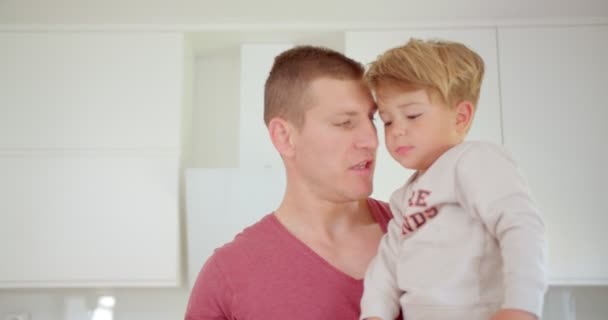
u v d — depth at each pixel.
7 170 2.03
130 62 2.07
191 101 2.33
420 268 0.68
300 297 0.78
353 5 2.04
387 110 0.75
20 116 2.05
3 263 2.00
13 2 2.00
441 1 2.02
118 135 2.05
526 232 0.60
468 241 0.66
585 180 2.01
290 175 0.88
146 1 2.01
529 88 2.04
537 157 2.02
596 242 1.99
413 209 0.71
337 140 0.80
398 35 2.07
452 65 0.71
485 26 2.07
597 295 2.27
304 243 0.82
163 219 2.02
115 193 2.03
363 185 0.81
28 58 2.07
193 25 2.09
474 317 0.64
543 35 2.06
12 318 2.31
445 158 0.70
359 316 0.76
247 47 2.24
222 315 0.85
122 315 2.33
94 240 2.01
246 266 0.83
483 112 2.03
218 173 2.02
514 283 0.58
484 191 0.65
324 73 0.82
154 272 2.00
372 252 0.82
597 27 2.06
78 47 2.08
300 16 2.07
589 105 2.04
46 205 2.02
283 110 0.85
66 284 2.00
